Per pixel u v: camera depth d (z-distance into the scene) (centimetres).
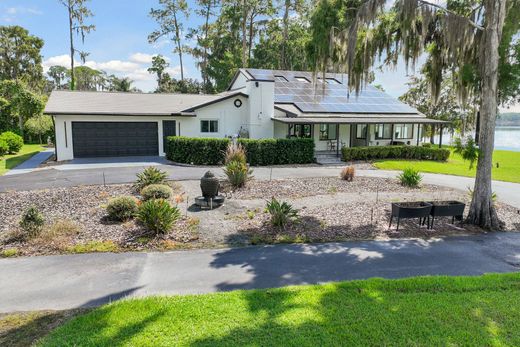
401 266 639
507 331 403
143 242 738
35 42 4841
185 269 609
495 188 1465
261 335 384
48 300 493
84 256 666
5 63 4684
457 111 3453
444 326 410
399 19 927
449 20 889
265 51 4134
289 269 614
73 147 2033
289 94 2519
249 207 1037
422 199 1188
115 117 2088
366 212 1003
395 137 2644
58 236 745
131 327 400
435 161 2308
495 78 876
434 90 1139
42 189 1189
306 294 493
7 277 570
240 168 1310
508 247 760
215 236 791
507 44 887
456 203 916
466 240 802
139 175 1234
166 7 4134
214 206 1035
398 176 1534
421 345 372
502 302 475
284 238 782
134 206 889
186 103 2391
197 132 2250
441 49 1070
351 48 920
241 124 2327
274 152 2002
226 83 4172
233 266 625
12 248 691
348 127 2506
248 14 3872
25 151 2627
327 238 794
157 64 5044
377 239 796
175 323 409
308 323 411
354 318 424
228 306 452
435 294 500
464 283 538
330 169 1858
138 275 582
